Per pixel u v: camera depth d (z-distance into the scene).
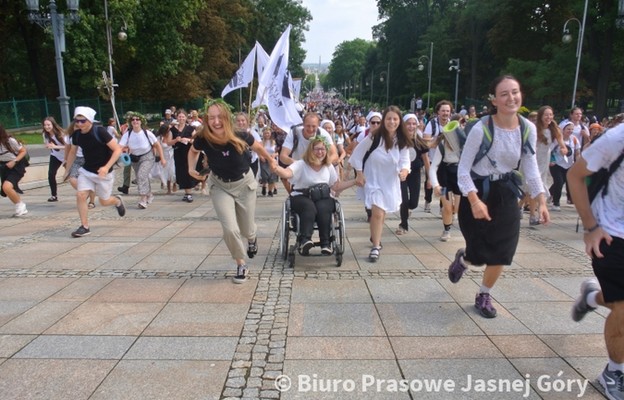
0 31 28.81
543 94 33.69
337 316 3.94
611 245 2.68
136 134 8.79
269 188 10.67
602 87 31.88
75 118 6.40
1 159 7.96
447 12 57.41
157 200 10.05
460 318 3.90
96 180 6.71
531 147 3.55
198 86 38.12
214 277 4.93
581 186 2.73
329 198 5.32
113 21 26.62
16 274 4.97
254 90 38.53
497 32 40.62
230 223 4.56
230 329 3.69
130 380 2.98
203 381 2.97
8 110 25.17
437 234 6.91
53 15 14.64
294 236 6.73
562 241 6.49
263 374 3.05
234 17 45.22
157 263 5.39
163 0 30.61
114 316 3.92
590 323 3.79
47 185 11.94
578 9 30.69
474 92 48.25
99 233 6.87
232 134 4.50
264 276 4.96
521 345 3.44
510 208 3.64
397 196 5.49
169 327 3.72
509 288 4.61
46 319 3.86
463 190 3.54
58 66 14.91
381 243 6.37
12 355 3.28
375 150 5.40
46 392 2.84
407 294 4.45
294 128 6.12
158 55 31.78
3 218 7.93
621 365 2.82
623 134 2.54
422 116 21.17
